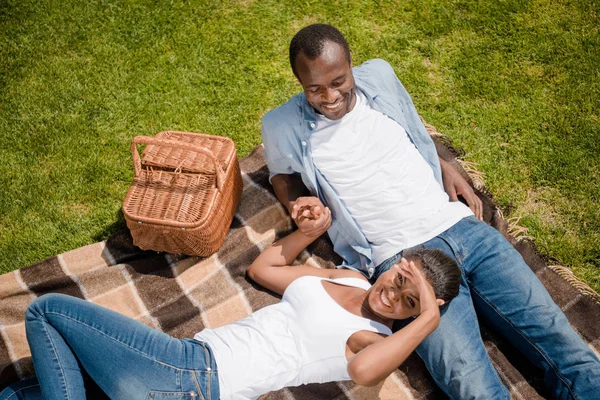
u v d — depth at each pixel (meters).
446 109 4.21
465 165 3.80
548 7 4.62
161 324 3.15
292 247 3.12
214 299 3.25
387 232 3.02
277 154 3.19
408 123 3.32
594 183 3.82
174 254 3.41
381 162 3.05
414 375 2.99
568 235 3.66
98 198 3.83
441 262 2.72
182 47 4.48
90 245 3.45
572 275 3.32
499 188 3.87
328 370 2.63
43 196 3.82
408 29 4.59
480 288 2.96
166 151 3.23
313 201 3.03
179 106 4.22
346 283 2.85
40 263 3.34
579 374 2.76
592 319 3.12
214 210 3.11
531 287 2.86
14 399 2.65
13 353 3.04
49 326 2.51
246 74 4.38
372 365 2.45
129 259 3.44
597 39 4.43
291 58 2.79
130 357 2.52
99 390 2.74
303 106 3.05
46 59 4.41
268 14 4.65
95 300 3.23
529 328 2.86
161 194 3.10
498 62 4.39
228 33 4.56
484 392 2.70
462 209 3.05
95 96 4.25
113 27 4.57
